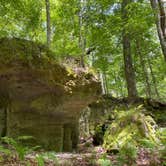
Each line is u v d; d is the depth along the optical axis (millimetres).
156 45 19609
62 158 5855
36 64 6832
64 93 7516
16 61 6566
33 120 8289
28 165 4645
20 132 7926
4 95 7562
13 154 5305
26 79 7031
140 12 14078
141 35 17406
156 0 13523
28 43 6875
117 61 20734
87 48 17281
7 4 13531
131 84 15367
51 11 16297
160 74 24359
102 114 13008
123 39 16125
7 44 6609
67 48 16656
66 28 16531
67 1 15227
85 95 7801
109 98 14281
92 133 11766
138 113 8312
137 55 20594
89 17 15797
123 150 5398
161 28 13227
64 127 9406
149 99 14492
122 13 15445
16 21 15078
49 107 8078
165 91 30062
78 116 9320
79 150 9078
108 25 15391
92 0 15672
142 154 5629
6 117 7613
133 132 7535
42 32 17141
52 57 7238
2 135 7422
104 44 16422
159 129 8070
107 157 5879
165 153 5348
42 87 7406
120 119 8352
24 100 7848
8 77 6879
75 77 7582
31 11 14648
